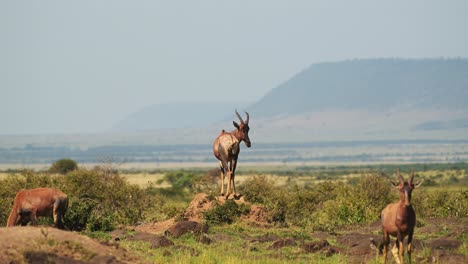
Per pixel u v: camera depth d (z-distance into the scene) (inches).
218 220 4074.8
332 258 3075.8
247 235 3784.5
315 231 4055.1
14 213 3041.3
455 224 4092.0
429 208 5182.1
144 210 5147.6
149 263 2647.6
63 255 2485.2
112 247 2694.4
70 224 3882.9
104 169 5831.7
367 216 4520.2
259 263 2930.6
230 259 2942.9
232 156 4202.8
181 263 2896.2
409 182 2780.5
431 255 2997.0
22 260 2399.1
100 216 4033.0
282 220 4325.8
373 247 3144.7
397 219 2768.2
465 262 2901.1
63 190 5049.2
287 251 3253.0
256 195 4549.7
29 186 5044.3
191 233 3663.9
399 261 2817.4
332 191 5698.8
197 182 6338.6
